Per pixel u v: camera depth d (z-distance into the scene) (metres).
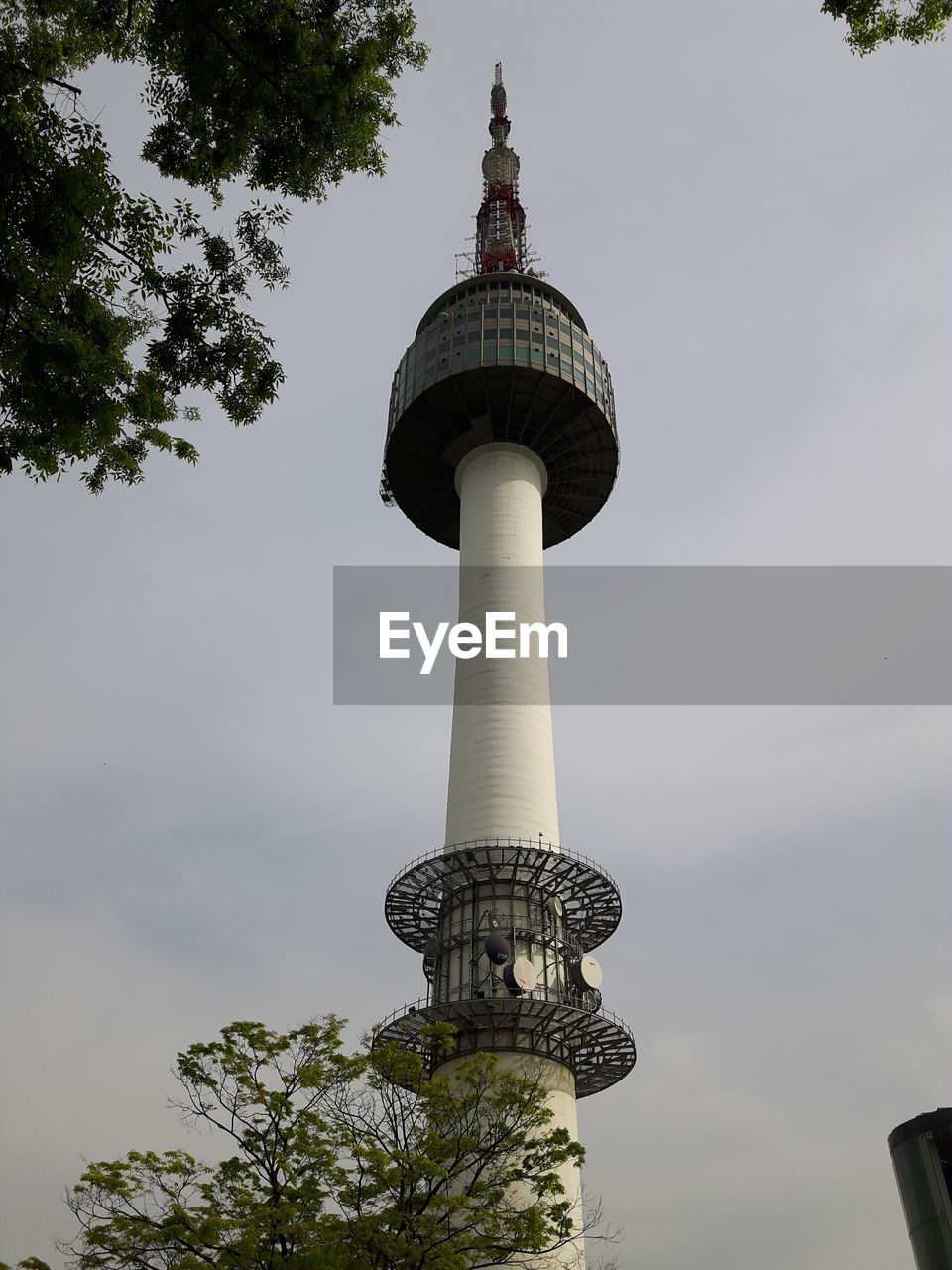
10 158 26.08
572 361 83.50
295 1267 30.97
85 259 27.86
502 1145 37.44
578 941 66.19
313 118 29.64
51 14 27.89
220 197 31.81
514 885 63.03
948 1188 43.84
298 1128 35.00
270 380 30.94
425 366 83.69
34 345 27.20
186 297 29.66
